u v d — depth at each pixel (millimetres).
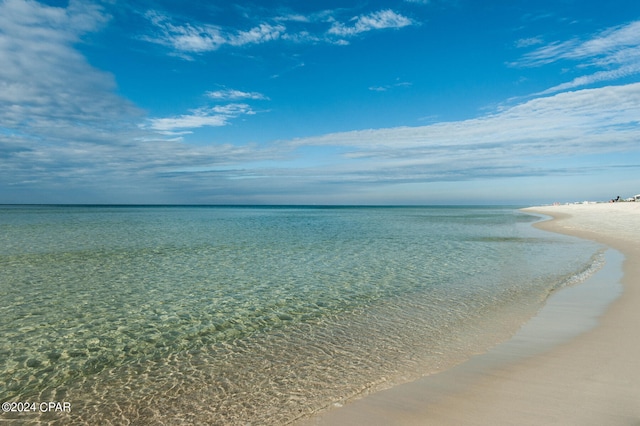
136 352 8836
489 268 18344
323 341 9250
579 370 6836
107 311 12062
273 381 7129
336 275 17297
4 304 12836
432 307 12000
